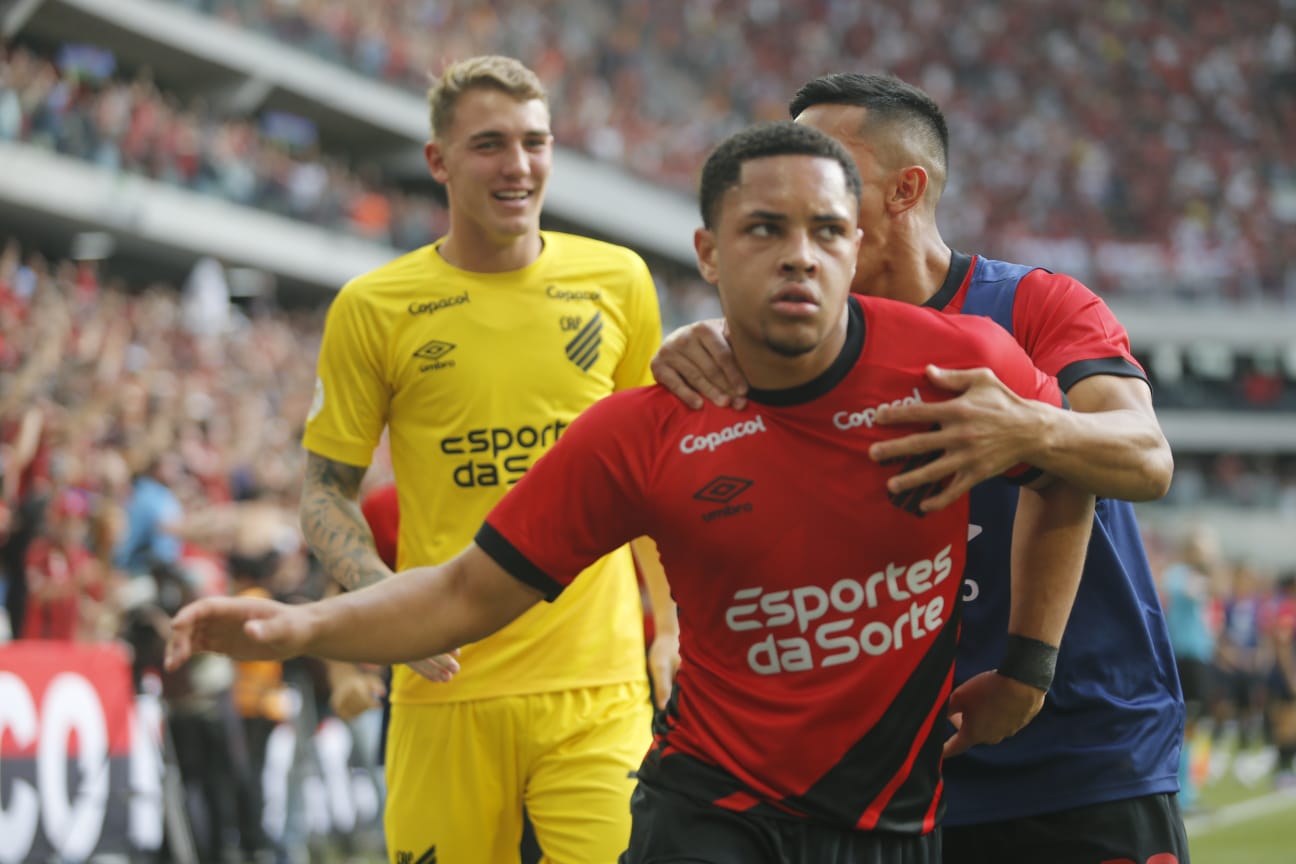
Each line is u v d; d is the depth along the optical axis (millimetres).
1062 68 66625
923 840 3854
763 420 3613
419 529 5527
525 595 3760
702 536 3648
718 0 64625
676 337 3729
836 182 3402
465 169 5352
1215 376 56781
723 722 3787
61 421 14016
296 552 11969
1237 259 57094
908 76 64750
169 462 14320
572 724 5312
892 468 3590
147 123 33156
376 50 43750
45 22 35156
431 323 5449
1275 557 50531
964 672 4355
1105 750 4301
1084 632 4363
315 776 12102
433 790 5367
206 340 25094
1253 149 64062
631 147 51719
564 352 5508
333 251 38438
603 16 57719
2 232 32969
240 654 3469
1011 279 4391
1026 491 3955
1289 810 16328
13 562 11453
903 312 3707
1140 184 61000
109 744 10508
